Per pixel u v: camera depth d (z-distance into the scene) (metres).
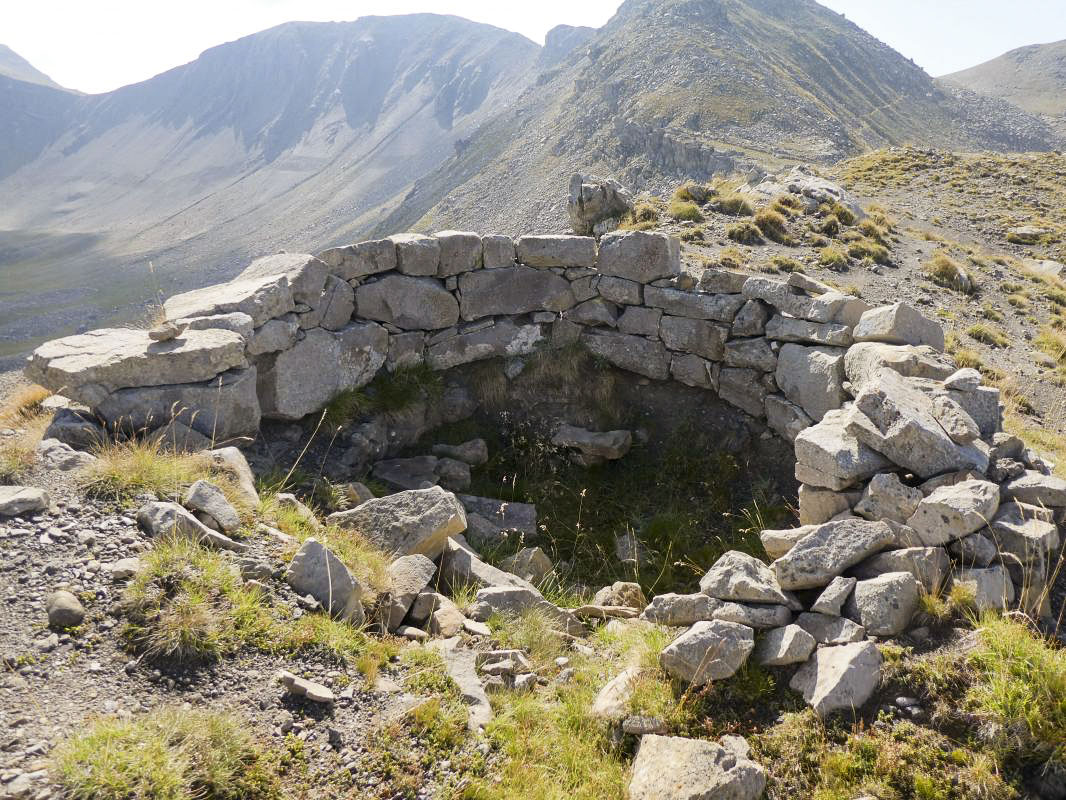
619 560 8.74
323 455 9.04
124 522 5.69
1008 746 4.11
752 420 10.27
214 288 9.44
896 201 27.36
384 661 5.12
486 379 11.00
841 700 4.54
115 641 4.64
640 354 10.98
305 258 9.39
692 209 17.50
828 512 6.71
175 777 3.72
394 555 6.70
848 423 6.73
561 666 5.68
